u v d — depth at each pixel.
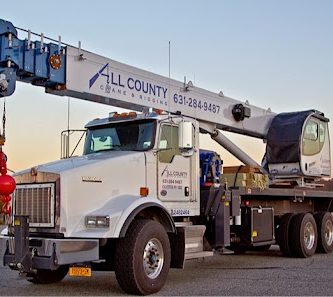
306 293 7.41
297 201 12.90
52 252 6.89
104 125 8.87
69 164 7.65
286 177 13.45
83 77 8.87
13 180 6.66
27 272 7.12
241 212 10.73
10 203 7.58
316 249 12.80
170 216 7.93
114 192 7.73
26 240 7.08
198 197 9.01
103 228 7.14
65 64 8.49
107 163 7.70
